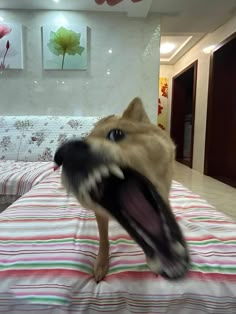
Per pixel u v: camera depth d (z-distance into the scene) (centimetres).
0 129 290
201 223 106
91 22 310
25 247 84
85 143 50
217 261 77
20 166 234
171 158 72
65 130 290
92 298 68
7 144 285
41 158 280
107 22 311
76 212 117
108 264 77
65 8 300
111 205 50
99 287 70
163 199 54
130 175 52
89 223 105
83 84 316
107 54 314
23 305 67
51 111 317
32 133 289
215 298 68
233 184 351
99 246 80
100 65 315
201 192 314
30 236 92
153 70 319
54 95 315
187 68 551
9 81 311
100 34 312
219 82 420
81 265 75
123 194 51
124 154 53
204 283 70
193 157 509
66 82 314
